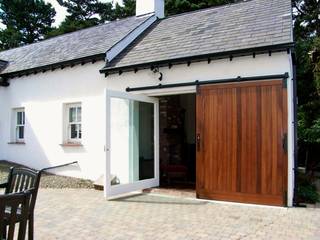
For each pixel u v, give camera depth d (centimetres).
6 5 3447
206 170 802
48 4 3569
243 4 1080
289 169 719
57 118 1141
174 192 875
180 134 1205
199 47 869
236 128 769
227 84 785
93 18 3084
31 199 404
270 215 656
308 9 2005
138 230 566
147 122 944
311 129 1247
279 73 734
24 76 1252
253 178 745
